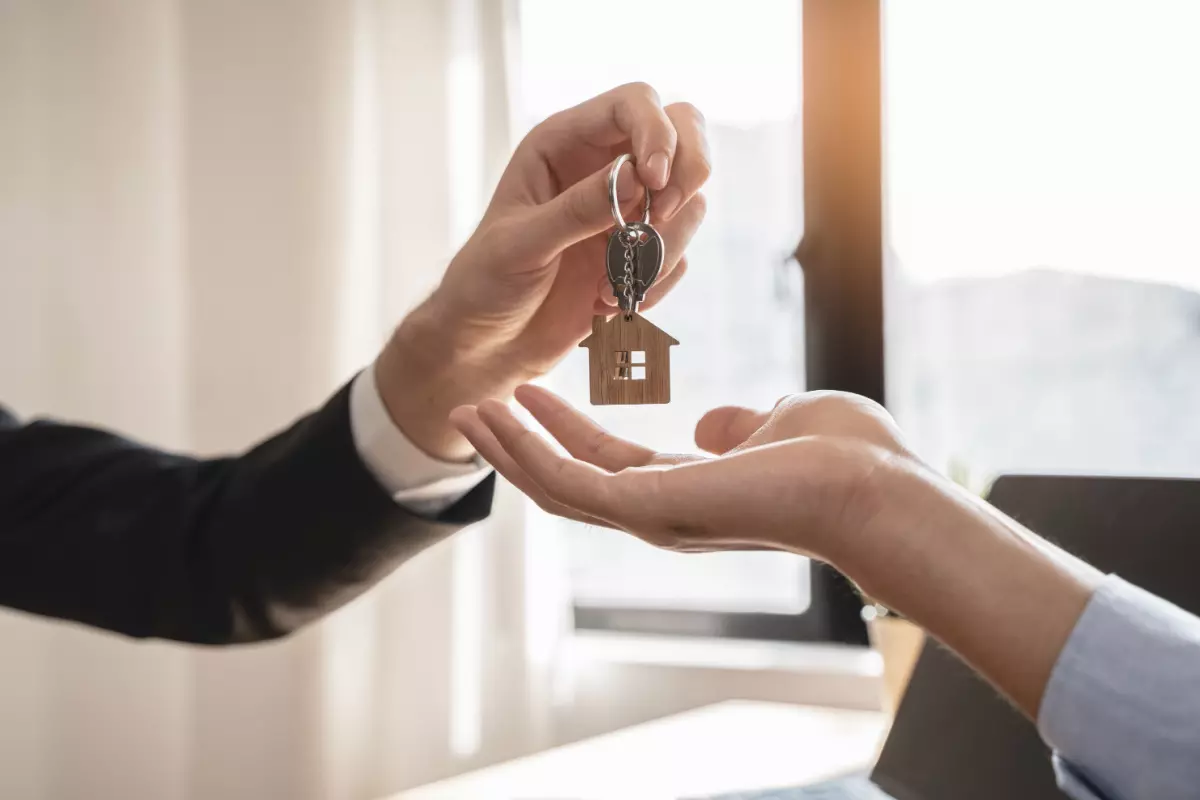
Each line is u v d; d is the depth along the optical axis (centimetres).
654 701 166
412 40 169
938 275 163
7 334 181
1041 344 159
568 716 169
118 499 95
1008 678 45
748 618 174
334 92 171
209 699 175
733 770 110
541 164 70
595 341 66
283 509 84
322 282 172
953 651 46
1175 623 42
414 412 78
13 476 98
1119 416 156
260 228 174
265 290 174
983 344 162
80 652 178
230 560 87
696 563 178
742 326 174
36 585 93
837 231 165
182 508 92
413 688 167
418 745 167
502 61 166
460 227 168
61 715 178
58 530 94
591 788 104
